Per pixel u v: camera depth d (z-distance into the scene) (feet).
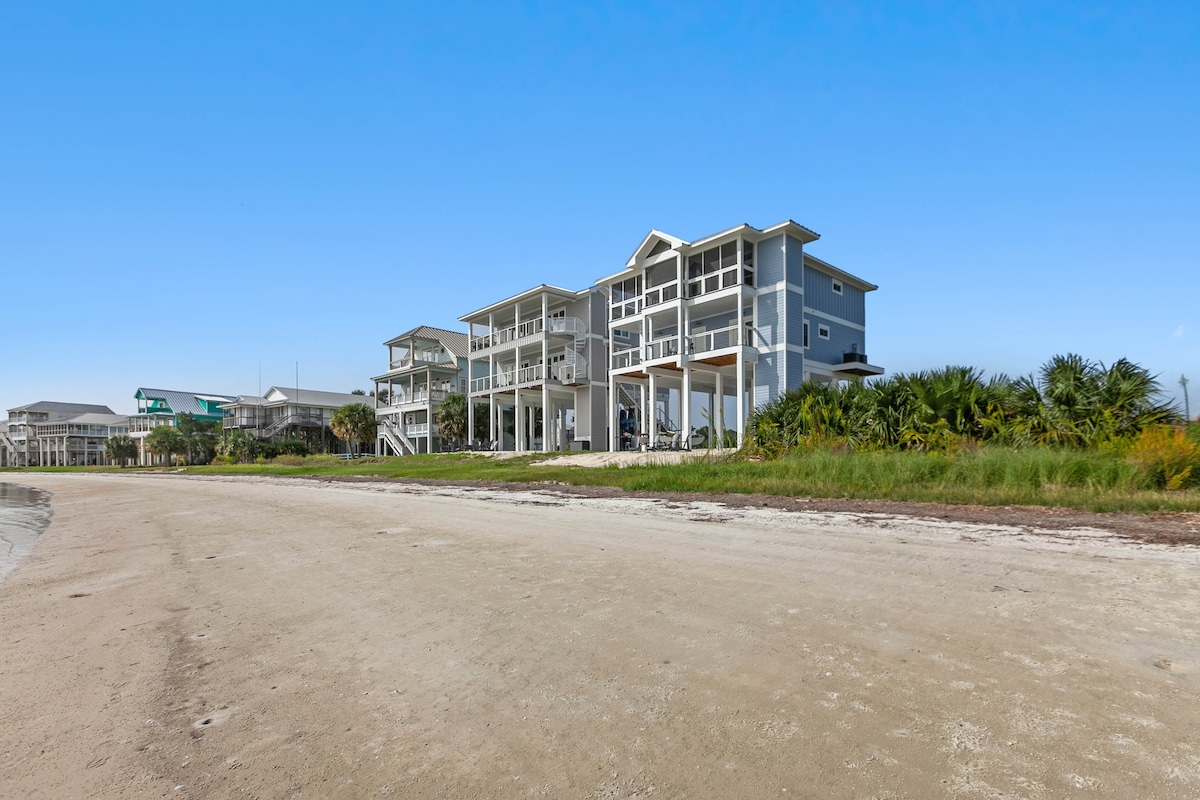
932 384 49.98
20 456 328.08
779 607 14.46
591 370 126.41
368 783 7.76
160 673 12.01
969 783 7.13
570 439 148.05
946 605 14.08
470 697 10.21
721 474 47.37
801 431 56.54
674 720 9.10
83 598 19.30
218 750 8.79
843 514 29.01
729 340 90.07
